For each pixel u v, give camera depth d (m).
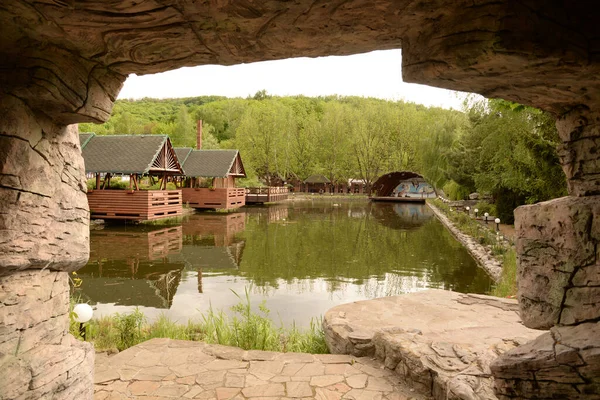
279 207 33.56
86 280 9.10
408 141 52.06
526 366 2.05
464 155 25.58
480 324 4.95
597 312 1.94
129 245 13.73
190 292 8.25
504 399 2.14
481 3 1.55
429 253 12.92
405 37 1.90
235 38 1.89
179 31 1.83
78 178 2.58
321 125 56.06
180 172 25.05
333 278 9.62
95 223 19.25
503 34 1.52
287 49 2.02
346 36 1.88
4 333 2.08
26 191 2.13
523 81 1.82
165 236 15.96
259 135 49.53
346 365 4.19
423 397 3.56
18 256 2.09
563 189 10.76
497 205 19.34
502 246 11.65
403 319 5.17
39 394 2.16
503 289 7.58
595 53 1.60
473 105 15.53
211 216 24.58
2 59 2.04
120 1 1.61
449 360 3.68
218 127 70.56
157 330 5.50
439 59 1.71
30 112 2.13
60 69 2.04
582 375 1.91
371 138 52.41
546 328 2.19
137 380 3.84
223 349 4.57
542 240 2.16
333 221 22.41
